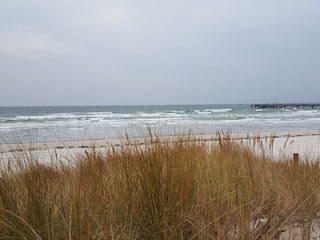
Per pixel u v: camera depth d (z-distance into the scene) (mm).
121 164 2652
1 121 35531
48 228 1646
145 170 2072
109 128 25078
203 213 2113
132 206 1903
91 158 3764
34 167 2260
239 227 1933
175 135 3477
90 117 46625
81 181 2484
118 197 2045
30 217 1734
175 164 2242
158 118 41438
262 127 27031
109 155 3658
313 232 2074
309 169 3498
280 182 3102
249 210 2166
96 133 21312
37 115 52938
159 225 1829
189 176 2260
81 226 1715
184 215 1971
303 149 10891
